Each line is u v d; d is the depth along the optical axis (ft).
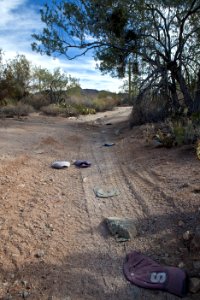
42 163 24.36
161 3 40.86
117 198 17.29
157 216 14.47
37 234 13.38
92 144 34.96
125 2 39.78
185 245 11.90
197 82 41.11
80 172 22.61
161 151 25.73
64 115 71.26
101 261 11.61
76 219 14.89
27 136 35.14
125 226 13.42
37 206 16.08
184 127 28.30
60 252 12.14
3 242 12.56
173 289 9.73
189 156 22.52
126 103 108.47
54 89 94.12
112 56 46.11
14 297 9.75
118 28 41.63
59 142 34.09
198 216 13.55
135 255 11.63
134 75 50.34
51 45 44.14
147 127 36.29
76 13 42.73
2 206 15.69
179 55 41.34
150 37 44.86
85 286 10.32
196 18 41.96
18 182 19.27
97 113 84.43
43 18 43.73
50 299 9.71
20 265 11.27
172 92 43.16
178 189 16.83
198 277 10.16
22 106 67.46
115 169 23.26
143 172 21.29
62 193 18.19
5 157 23.97
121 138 37.65
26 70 82.28
